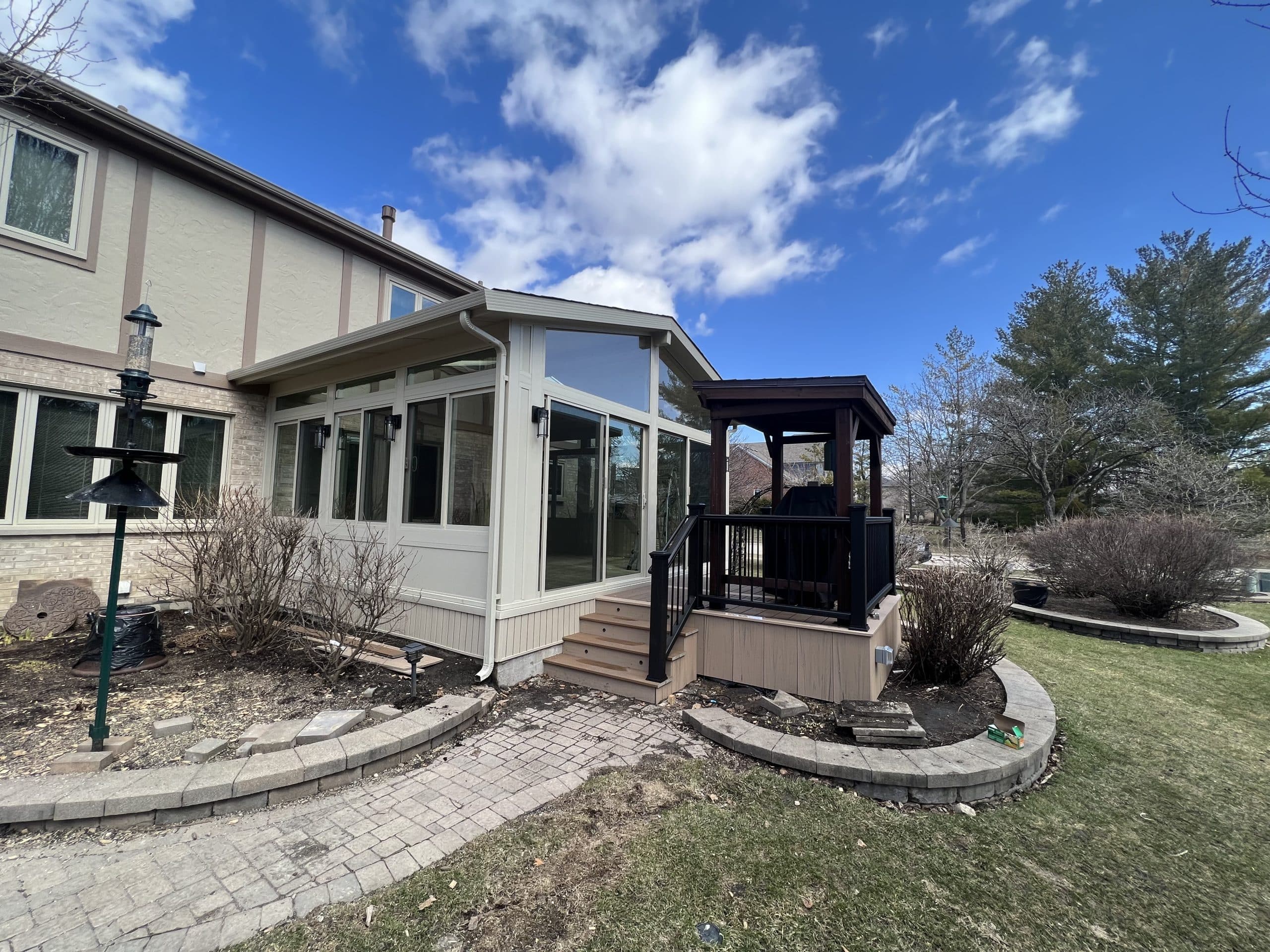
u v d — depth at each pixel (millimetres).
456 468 5352
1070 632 7773
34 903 2191
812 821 2859
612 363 6234
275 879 2352
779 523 4891
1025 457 22156
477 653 5020
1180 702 4918
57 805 2660
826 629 4434
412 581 5641
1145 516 10625
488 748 3689
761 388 5207
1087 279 24312
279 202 8172
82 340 6402
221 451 7664
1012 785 3270
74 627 5992
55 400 6266
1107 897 2359
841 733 3793
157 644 5125
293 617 5676
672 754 3582
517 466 4941
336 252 9188
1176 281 21703
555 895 2277
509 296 4676
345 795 3074
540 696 4648
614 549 6242
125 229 6773
